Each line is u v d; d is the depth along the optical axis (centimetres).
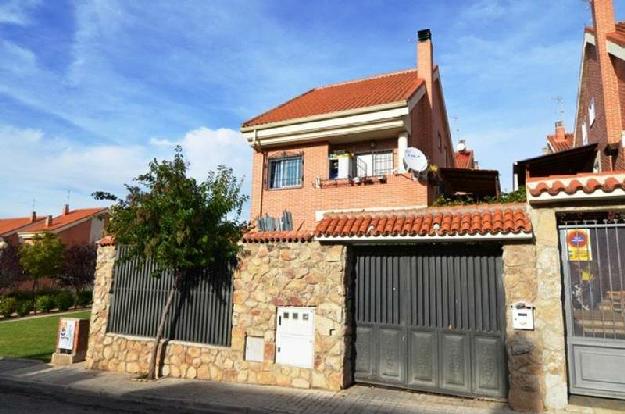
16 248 2991
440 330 778
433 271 802
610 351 667
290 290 866
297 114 1520
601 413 631
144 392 815
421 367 782
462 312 766
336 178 1426
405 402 720
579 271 705
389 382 803
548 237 706
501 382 718
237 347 889
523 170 1463
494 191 1625
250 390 811
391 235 777
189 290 976
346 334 820
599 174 672
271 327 867
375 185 1345
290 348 849
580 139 1805
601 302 686
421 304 801
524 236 696
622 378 654
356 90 1736
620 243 688
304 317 848
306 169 1466
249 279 909
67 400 807
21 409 749
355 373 834
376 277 850
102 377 940
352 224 838
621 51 1161
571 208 700
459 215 789
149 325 1006
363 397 749
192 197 912
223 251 925
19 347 1329
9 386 916
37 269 2858
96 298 1081
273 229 1023
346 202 1373
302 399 745
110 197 930
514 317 698
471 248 777
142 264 1016
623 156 1149
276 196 1495
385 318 827
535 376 671
